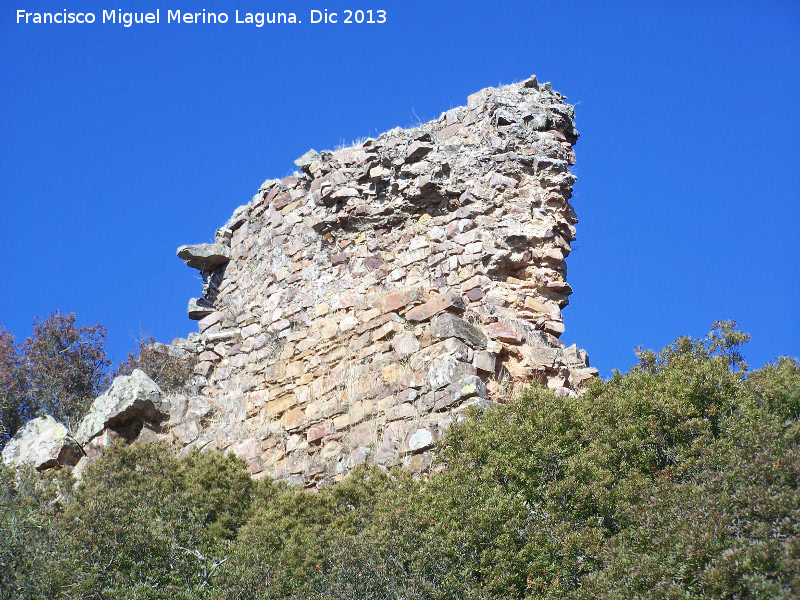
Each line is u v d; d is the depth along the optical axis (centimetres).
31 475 1861
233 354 2339
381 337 2019
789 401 1503
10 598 1508
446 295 1961
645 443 1508
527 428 1591
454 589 1397
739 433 1431
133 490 1714
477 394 1808
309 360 2136
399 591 1414
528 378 1902
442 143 2206
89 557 1551
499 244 2041
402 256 2123
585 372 1953
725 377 1561
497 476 1547
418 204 2148
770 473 1334
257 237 2462
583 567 1378
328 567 1562
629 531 1377
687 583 1266
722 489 1360
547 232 2067
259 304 2361
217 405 2261
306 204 2355
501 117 2156
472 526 1459
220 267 2559
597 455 1502
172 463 1823
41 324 2658
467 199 2094
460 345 1884
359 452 1903
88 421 2230
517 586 1394
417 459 1789
